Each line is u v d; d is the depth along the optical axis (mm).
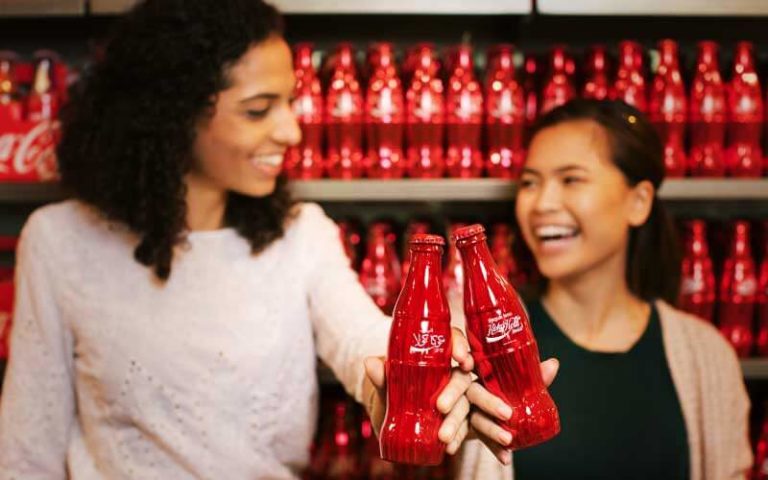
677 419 1640
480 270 988
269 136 1341
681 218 2229
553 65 1983
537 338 1703
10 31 2193
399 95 1922
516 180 1924
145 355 1362
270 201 1472
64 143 1470
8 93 1907
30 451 1380
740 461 1666
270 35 1333
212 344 1378
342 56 1944
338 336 1360
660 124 1961
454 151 1940
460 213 2301
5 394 1397
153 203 1360
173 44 1295
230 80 1297
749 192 1933
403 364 964
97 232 1407
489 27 2244
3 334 1928
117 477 1379
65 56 2283
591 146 1643
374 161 1933
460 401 993
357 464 1972
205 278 1413
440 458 974
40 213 1431
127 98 1357
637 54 1985
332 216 2316
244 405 1390
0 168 1891
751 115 1948
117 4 1877
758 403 2262
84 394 1401
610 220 1657
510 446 980
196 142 1358
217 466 1374
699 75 1977
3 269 1979
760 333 2033
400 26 2225
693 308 2025
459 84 1939
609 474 1597
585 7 1901
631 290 1832
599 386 1649
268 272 1446
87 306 1372
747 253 2031
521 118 1940
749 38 2297
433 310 967
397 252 2121
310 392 1467
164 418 1370
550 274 1683
